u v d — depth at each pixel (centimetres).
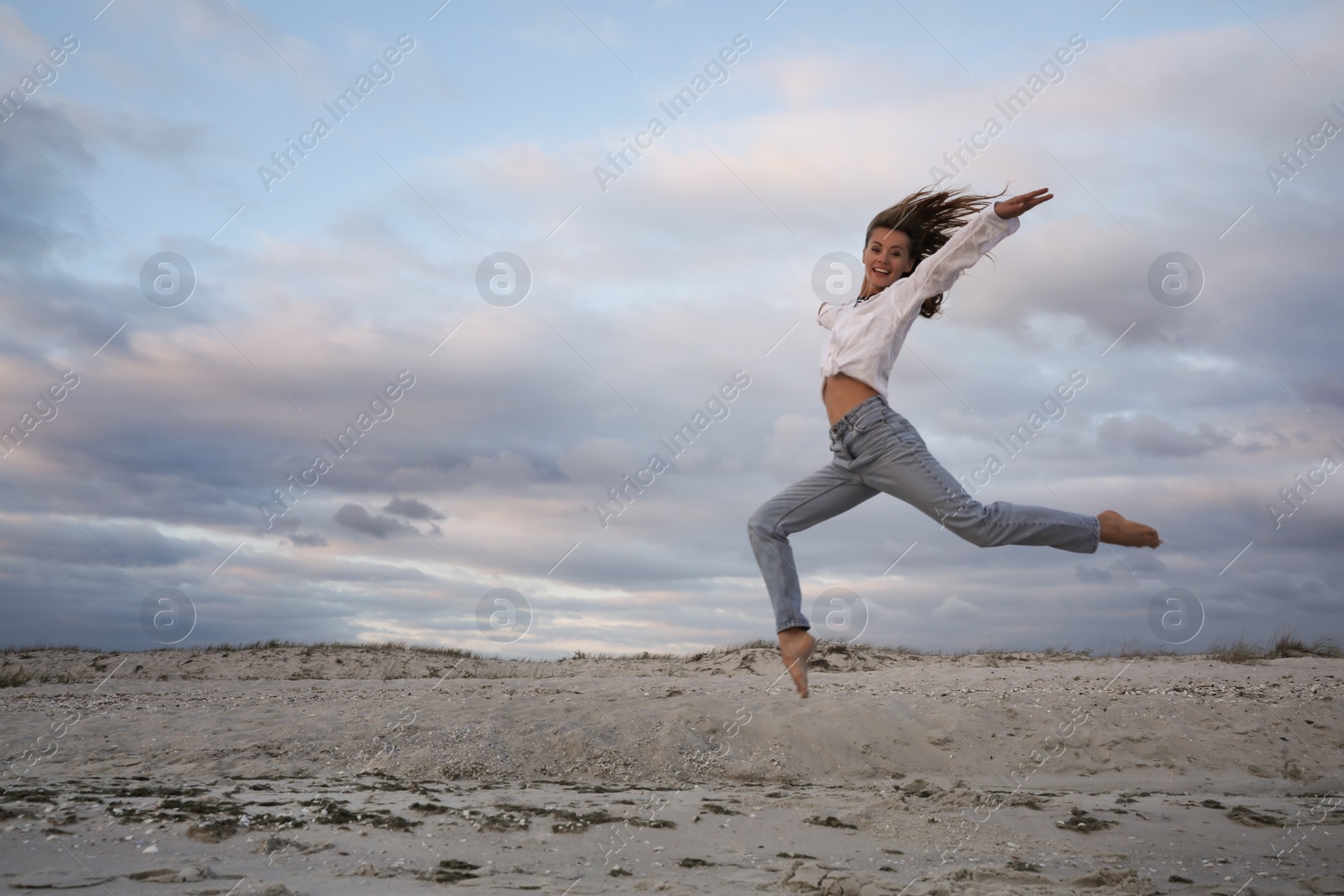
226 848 496
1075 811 670
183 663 1916
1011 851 568
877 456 392
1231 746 995
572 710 1037
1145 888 487
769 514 412
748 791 774
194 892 405
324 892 420
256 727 960
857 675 1555
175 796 630
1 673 1722
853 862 529
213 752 867
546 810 611
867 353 410
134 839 501
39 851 471
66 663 1891
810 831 601
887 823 627
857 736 969
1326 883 520
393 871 466
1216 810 709
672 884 459
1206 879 522
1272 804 752
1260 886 505
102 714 1045
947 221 436
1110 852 575
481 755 882
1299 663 1619
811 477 418
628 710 1020
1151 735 1012
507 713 1015
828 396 420
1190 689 1230
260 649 2089
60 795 612
